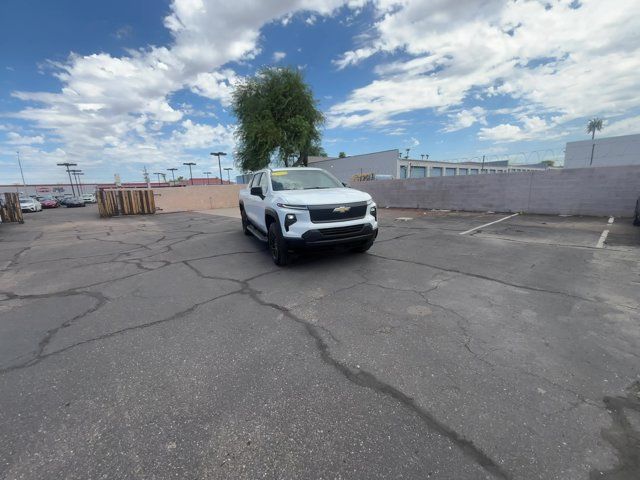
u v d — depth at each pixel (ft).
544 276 16.48
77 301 15.37
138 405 7.93
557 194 39.37
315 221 17.89
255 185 26.86
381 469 6.01
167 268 20.95
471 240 26.09
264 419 7.34
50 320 13.20
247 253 24.59
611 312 12.14
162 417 7.50
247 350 10.32
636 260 18.78
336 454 6.36
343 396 8.02
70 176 210.79
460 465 6.04
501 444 6.48
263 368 9.30
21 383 8.95
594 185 36.40
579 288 14.67
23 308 14.61
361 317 12.41
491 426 6.95
